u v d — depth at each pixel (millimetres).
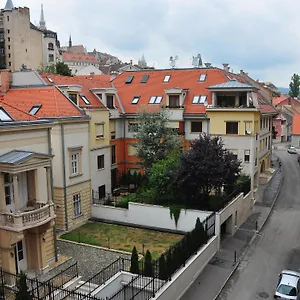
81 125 30234
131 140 42062
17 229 18891
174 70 46594
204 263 24578
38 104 29438
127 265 22719
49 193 21469
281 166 59250
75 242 26828
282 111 99188
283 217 35406
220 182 28531
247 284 22812
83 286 19672
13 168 18766
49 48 123812
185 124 40156
